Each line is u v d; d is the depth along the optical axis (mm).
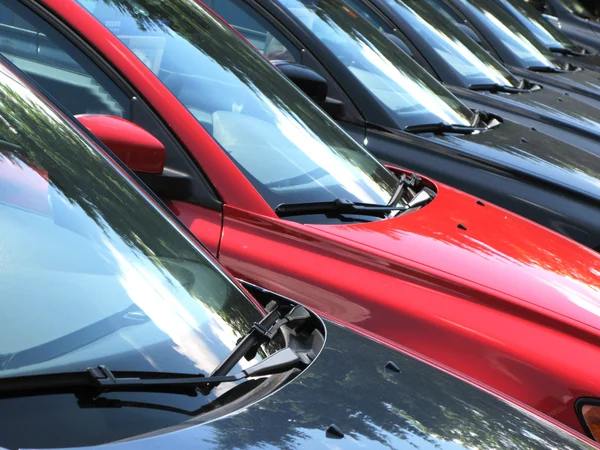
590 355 2582
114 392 1590
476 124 5070
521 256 3102
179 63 3193
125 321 1774
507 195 4328
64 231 1840
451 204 3480
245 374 1791
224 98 3203
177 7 3473
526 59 9062
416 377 1950
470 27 8953
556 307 2736
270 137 3215
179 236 2137
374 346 2057
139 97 2920
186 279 2006
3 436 1427
